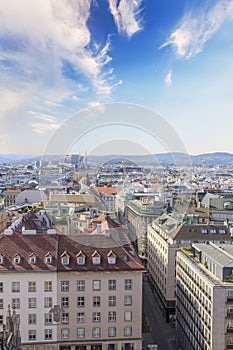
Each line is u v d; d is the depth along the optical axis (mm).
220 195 123188
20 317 48500
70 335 49625
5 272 47844
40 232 55812
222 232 72375
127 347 50438
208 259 52594
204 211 91062
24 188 145125
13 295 48406
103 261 50125
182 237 70188
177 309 63375
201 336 48969
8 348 24406
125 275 49844
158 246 77625
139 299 50250
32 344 48688
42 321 48969
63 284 49188
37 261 49375
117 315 50156
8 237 51844
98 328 50031
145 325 67750
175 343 61625
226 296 44969
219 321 44938
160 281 75438
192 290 53969
